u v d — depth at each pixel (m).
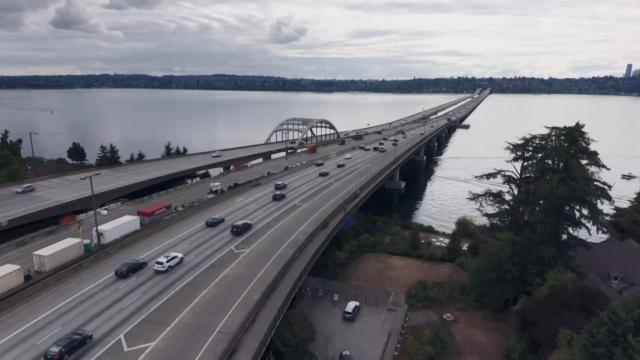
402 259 71.38
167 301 41.28
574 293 46.69
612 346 33.84
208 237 58.12
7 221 60.47
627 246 60.50
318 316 52.50
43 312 39.19
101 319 38.19
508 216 69.38
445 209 110.44
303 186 88.44
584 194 55.34
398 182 123.75
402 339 49.78
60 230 61.41
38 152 193.25
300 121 168.00
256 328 36.44
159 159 113.12
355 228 80.06
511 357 46.88
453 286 60.84
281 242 56.41
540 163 64.38
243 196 80.19
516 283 55.84
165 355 33.41
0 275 40.59
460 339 50.38
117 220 57.78
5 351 33.72
